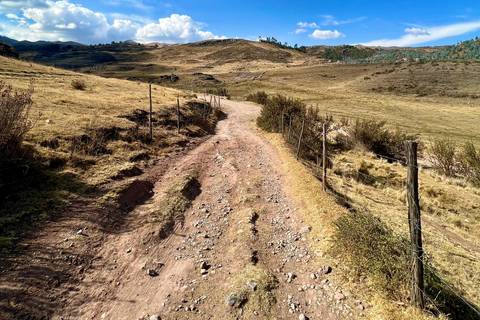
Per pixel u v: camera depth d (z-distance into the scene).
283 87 78.94
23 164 6.74
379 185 10.48
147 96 21.97
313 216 7.10
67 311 3.94
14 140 6.91
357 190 9.43
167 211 7.08
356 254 4.92
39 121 10.36
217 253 5.70
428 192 10.09
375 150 16.34
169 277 4.89
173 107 19.72
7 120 6.77
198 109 24.62
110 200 6.88
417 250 3.67
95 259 5.04
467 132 30.45
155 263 5.25
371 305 4.14
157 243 5.86
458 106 53.81
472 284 4.99
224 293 4.48
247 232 6.28
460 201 9.49
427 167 15.09
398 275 4.12
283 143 15.24
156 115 16.81
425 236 6.86
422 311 3.71
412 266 3.76
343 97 63.75
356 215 5.55
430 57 190.75
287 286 4.73
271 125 19.56
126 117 14.46
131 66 188.25
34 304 3.85
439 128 32.88
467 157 12.59
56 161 7.93
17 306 3.72
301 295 4.51
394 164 13.95
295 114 18.28
